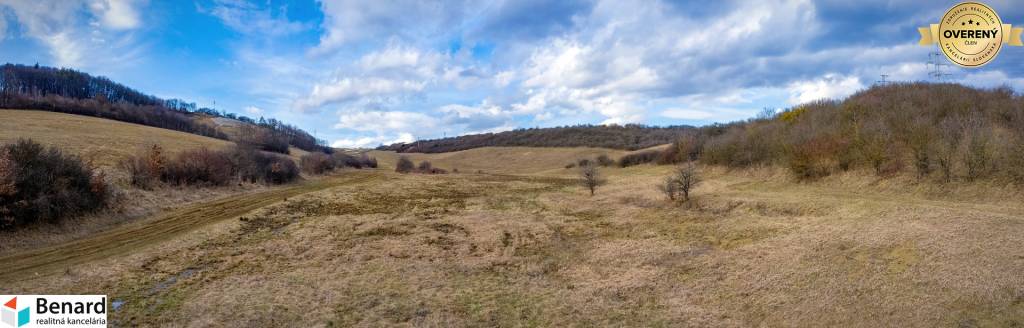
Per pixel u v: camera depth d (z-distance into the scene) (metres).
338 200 29.95
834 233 14.74
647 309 11.01
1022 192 16.92
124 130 52.00
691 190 28.08
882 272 11.34
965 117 26.00
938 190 19.59
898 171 22.95
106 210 20.33
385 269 14.10
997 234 12.42
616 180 42.28
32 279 11.94
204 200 27.48
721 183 31.83
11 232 15.55
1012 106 27.27
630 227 20.39
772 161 33.59
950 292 9.84
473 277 13.58
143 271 13.02
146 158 28.31
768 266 12.91
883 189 22.08
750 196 23.66
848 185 24.38
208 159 32.19
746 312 10.51
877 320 9.30
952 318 8.95
